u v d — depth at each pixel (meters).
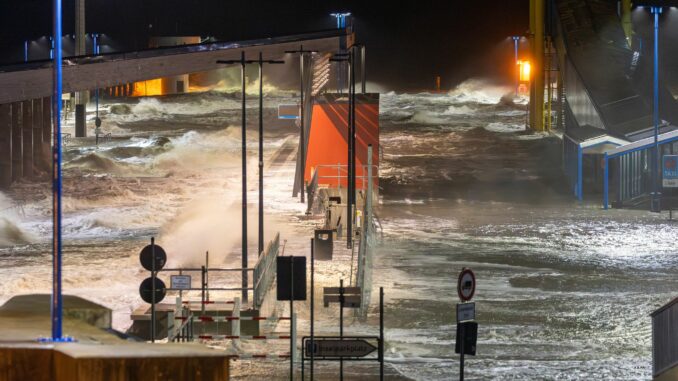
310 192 103.19
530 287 68.06
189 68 105.62
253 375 43.94
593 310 60.81
